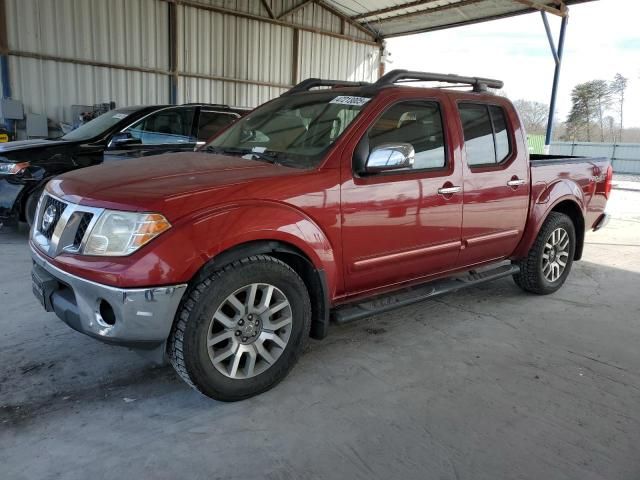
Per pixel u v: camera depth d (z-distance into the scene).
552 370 3.37
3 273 4.91
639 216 10.23
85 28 12.27
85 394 2.88
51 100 12.09
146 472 2.26
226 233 2.59
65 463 2.30
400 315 4.27
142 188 2.67
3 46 11.25
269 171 2.96
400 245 3.43
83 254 2.57
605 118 49.66
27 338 3.53
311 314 3.13
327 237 3.03
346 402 2.88
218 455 2.39
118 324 2.48
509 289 5.07
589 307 4.62
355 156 3.17
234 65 15.09
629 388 3.16
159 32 13.42
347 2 16.25
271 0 15.42
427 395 2.99
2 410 2.69
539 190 4.45
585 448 2.54
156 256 2.44
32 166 6.21
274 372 2.94
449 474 2.31
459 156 3.73
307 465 2.34
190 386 2.88
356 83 4.03
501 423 2.73
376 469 2.33
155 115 7.40
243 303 2.79
